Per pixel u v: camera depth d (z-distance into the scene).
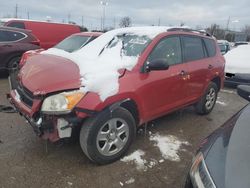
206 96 5.46
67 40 7.82
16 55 8.47
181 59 4.58
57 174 3.21
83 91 3.06
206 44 5.38
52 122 3.06
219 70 5.60
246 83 8.26
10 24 11.90
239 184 1.68
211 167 1.91
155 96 3.93
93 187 3.03
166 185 3.14
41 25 12.52
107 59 3.82
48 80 3.20
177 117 5.46
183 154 3.88
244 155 1.90
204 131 4.80
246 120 2.39
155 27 4.64
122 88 3.37
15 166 3.33
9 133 4.20
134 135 3.67
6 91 6.82
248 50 9.22
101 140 3.30
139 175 3.30
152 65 3.68
